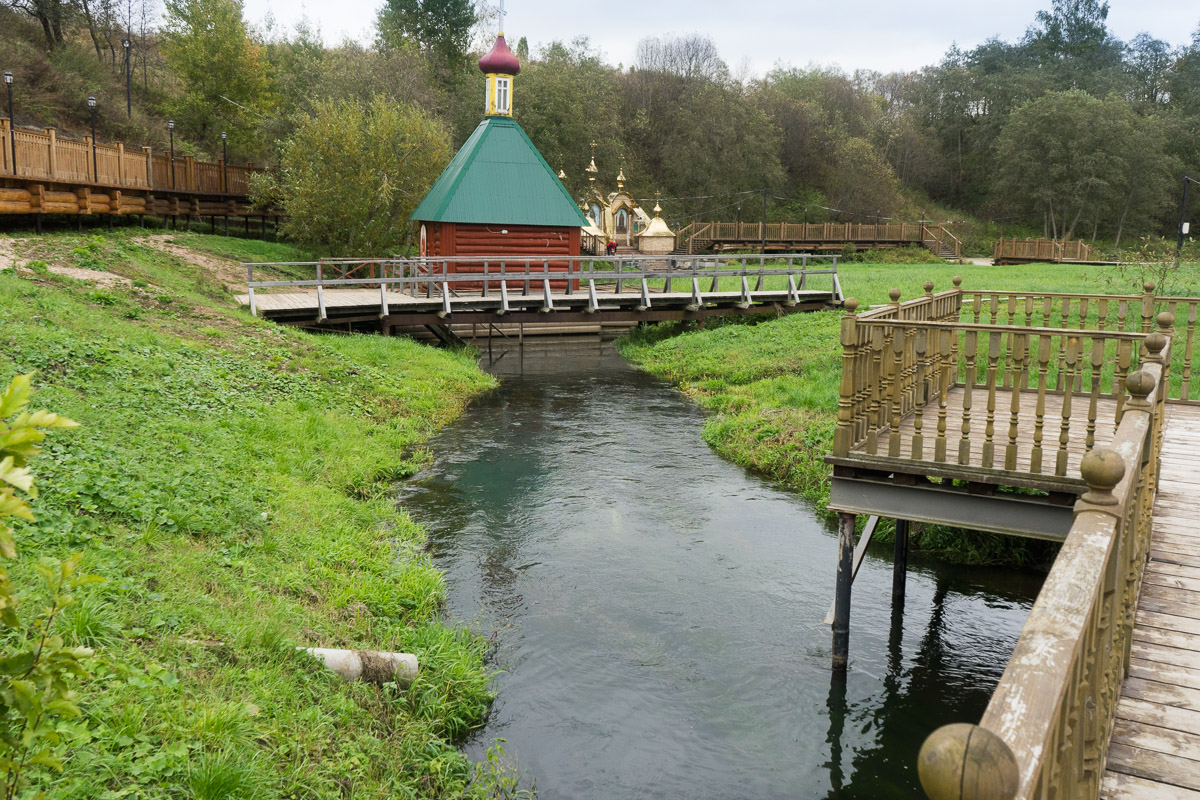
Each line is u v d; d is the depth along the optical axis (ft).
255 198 116.37
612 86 221.87
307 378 51.72
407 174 106.11
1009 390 36.22
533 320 80.94
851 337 23.48
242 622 20.70
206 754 15.14
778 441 47.03
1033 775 6.07
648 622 27.89
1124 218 245.65
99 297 53.67
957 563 33.73
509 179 90.12
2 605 8.83
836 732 22.52
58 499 23.31
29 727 9.02
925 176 282.77
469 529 35.53
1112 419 29.76
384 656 21.70
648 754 21.26
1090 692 10.46
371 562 29.27
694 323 94.38
